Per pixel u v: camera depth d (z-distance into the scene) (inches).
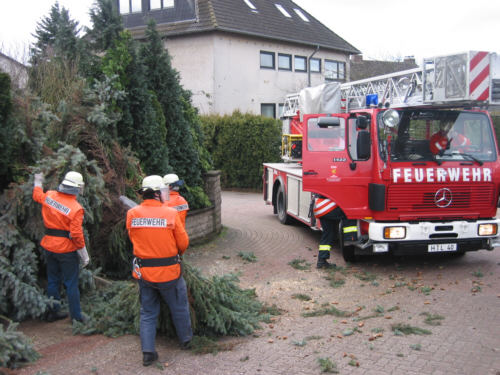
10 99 226.8
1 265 206.2
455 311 235.1
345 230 316.2
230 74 906.7
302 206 417.4
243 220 505.0
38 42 478.3
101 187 249.6
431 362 176.6
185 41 901.8
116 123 304.5
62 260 206.7
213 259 346.0
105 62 312.0
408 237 296.2
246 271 318.0
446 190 301.0
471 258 342.6
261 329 216.7
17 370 168.7
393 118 284.4
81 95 285.6
